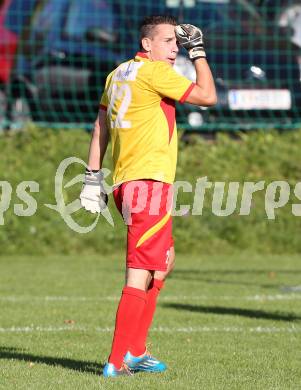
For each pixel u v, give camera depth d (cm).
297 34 6206
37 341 2694
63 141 5228
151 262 2158
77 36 6331
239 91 6025
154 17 2234
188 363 2362
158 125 2191
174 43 2225
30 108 6197
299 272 4453
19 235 5084
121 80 2211
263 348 2589
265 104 6034
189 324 3008
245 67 6088
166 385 2070
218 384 2094
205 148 5344
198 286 3947
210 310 3300
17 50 6272
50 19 6344
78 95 6231
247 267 4641
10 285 3972
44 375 2181
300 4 6262
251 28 6178
